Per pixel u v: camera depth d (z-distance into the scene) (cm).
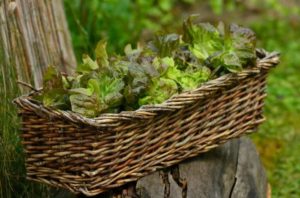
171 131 328
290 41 771
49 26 431
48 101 307
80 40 518
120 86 314
